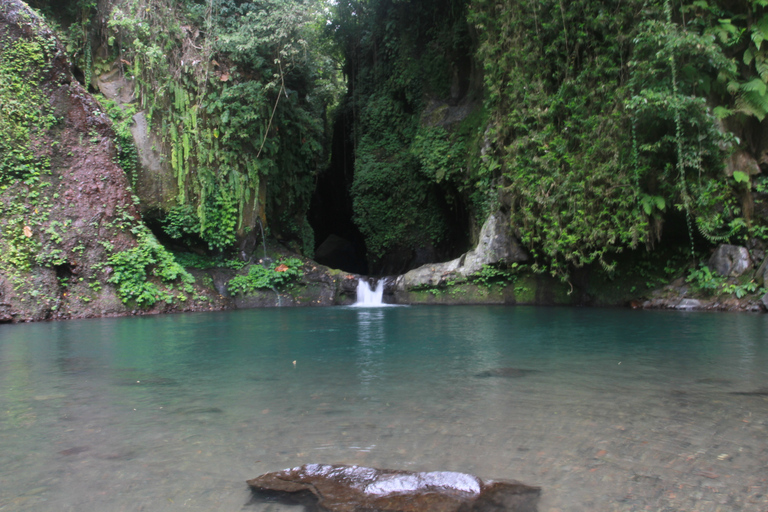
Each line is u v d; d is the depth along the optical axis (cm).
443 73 1919
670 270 1198
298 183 1880
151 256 1238
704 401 340
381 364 491
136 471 225
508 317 996
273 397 360
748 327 764
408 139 2056
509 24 1307
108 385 401
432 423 294
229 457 242
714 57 975
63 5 1333
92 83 1355
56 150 1119
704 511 184
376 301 1616
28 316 991
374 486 203
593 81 1165
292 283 1544
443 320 952
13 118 1065
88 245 1124
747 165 1061
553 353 550
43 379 426
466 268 1482
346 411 321
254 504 191
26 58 1089
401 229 2045
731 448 251
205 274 1445
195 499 196
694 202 1051
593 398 350
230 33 1483
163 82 1382
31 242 1045
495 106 1386
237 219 1501
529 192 1236
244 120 1462
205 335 738
